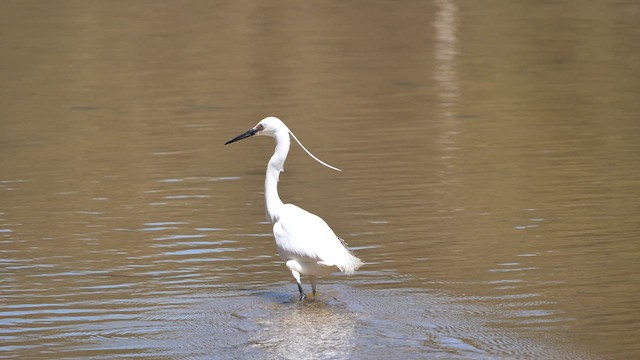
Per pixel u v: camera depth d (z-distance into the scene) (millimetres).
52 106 20297
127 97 20938
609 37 26047
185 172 15523
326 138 17406
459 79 22062
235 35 27078
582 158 15766
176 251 11859
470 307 9898
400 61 23922
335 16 29547
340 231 12453
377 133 17672
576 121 18297
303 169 15570
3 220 13141
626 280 10547
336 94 20844
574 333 9172
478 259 11352
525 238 12039
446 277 10789
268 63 23906
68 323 9664
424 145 16797
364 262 11352
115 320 9742
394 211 13258
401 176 14969
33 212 13523
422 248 11781
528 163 15555
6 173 15562
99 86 21953
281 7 30875
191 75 22844
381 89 21203
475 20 28734
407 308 9914
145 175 15359
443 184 14492
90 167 15883
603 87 20969
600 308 9781
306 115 19141
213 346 9062
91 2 31641
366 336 9203
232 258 11617
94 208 13672
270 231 12609
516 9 30234
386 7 30750
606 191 13953
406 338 9133
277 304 10156
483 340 9039
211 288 10648
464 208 13320
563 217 12844
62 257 11656
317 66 23547
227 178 15133
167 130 18250
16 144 17438
